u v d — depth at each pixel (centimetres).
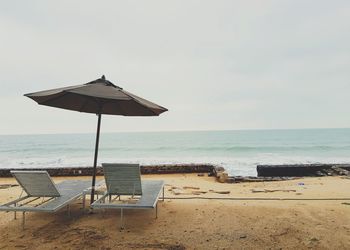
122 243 326
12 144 6488
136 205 380
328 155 3462
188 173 1467
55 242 331
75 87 369
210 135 9244
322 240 329
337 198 630
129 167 424
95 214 452
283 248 308
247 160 2791
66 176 1375
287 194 722
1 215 456
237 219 418
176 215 444
